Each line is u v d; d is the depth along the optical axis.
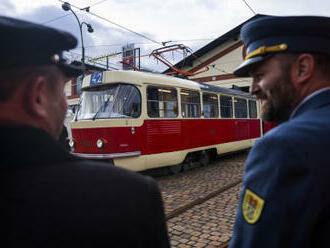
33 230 0.54
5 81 0.59
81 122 5.95
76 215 0.57
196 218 4.04
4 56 0.58
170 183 6.20
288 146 0.73
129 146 5.70
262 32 0.97
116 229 0.59
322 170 0.68
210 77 20.28
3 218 0.54
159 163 6.29
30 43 0.61
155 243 0.66
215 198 4.98
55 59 0.68
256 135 10.96
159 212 0.71
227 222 3.86
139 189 0.67
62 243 0.54
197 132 7.48
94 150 5.71
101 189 0.62
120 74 5.82
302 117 0.83
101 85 6.04
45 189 0.57
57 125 0.74
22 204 0.55
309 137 0.73
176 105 6.87
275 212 0.71
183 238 3.40
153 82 6.29
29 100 0.63
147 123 6.05
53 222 0.55
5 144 0.56
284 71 0.93
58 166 0.62
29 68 0.63
